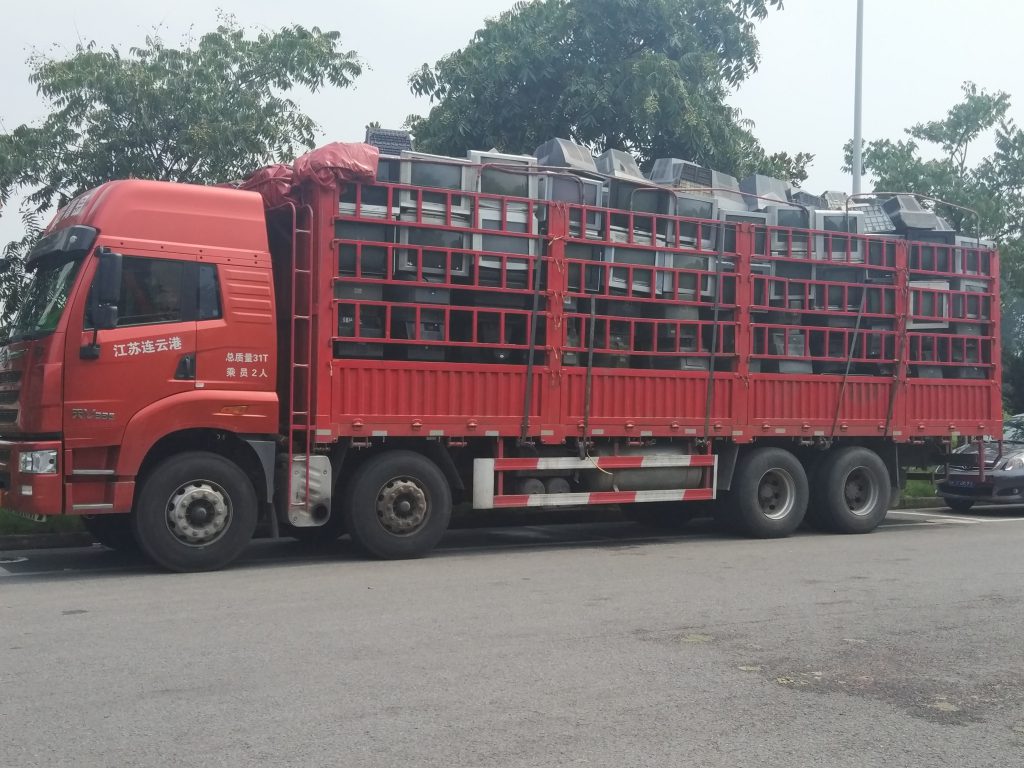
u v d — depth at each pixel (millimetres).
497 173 10273
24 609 7281
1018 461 14688
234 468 9117
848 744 4602
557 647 6199
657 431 11094
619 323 10906
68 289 8656
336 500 9977
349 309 9547
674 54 17062
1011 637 6602
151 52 14625
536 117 17078
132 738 4520
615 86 16359
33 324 8875
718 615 7184
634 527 13383
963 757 4473
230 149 14297
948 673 5766
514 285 10258
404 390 9773
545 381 10453
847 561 9867
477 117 16953
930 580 8719
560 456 10766
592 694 5254
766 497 11984
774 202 12203
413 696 5172
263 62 14953
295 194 9781
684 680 5531
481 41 17250
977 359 13430
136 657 5879
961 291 13219
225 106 14531
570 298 10578
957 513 15562
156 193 9008
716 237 11477
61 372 8477
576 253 10633
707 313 11453
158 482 8836
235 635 6449
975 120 23125
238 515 9125
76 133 14109
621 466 10961
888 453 12984
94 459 8625
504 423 10234
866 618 7125
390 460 9789
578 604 7539
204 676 5492
